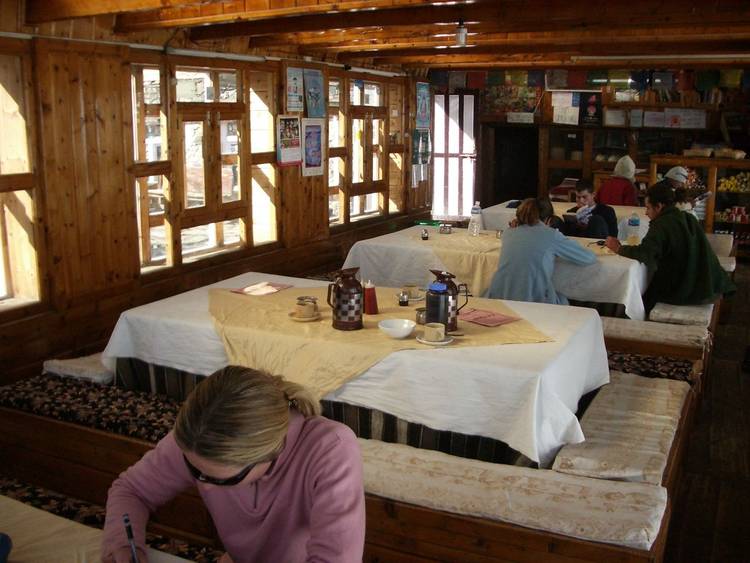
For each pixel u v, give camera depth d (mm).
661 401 3750
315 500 1641
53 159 5184
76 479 3725
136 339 4047
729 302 7391
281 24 6395
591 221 6594
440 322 3549
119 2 4652
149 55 5977
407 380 3307
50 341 5266
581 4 5598
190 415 1477
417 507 2857
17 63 4973
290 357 3539
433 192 12188
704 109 10758
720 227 10688
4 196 5137
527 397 3074
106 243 5680
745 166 10016
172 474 1868
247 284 4762
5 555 1883
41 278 5211
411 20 6043
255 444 1467
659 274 5742
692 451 4469
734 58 9062
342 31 7402
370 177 9984
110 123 5625
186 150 6598
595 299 5496
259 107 7734
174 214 6355
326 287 4609
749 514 3746
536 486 2875
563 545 2633
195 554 3271
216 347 3799
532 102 11570
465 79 11305
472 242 6289
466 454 3279
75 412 3715
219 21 5395
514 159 12695
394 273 6141
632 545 2557
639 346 4828
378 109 9953
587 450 3119
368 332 3598
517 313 4023
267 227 7957
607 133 11461
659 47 8531
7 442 3895
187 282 6559
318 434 1688
